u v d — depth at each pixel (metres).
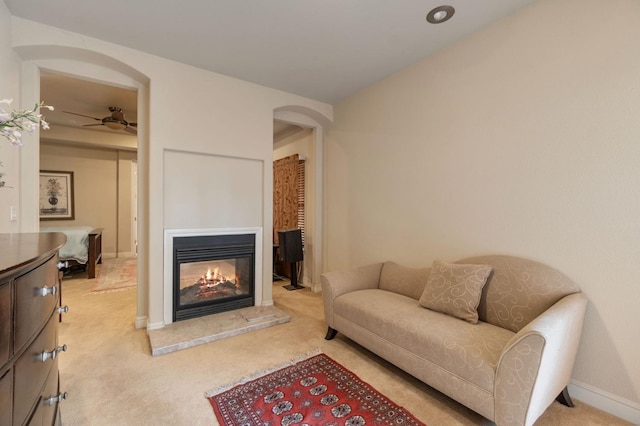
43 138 5.49
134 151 6.83
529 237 2.10
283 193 5.11
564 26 1.92
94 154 6.54
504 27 2.22
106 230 6.69
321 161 4.27
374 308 2.30
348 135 3.78
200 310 3.08
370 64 2.95
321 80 3.31
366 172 3.52
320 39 2.52
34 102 2.50
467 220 2.49
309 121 4.14
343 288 2.74
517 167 2.16
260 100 3.42
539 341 1.35
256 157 3.40
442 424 1.65
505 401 1.45
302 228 4.68
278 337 2.76
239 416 1.70
